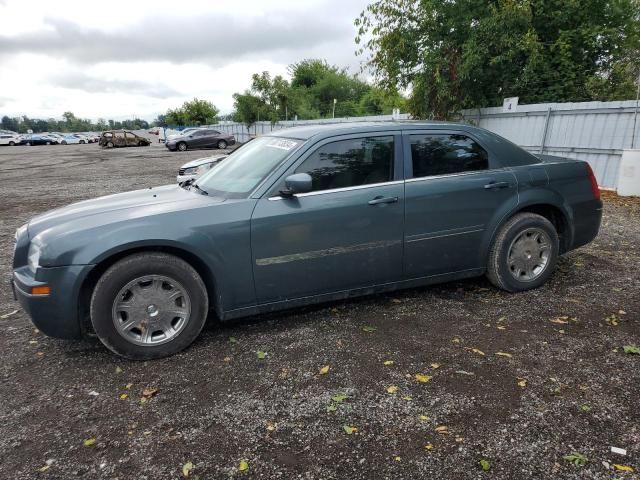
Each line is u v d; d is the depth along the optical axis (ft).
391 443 8.00
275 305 12.09
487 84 42.98
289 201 11.75
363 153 12.63
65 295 10.27
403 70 43.11
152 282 10.87
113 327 10.59
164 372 10.52
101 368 10.80
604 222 23.35
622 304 13.38
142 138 134.51
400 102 50.44
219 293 11.40
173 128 209.36
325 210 11.93
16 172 63.10
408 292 14.79
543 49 41.27
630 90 41.27
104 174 56.13
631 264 16.88
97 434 8.49
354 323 12.64
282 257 11.71
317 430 8.39
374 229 12.46
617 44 41.78
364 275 12.70
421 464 7.49
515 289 14.38
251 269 11.53
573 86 41.47
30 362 11.21
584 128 33.45
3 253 21.24
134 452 8.00
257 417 8.82
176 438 8.31
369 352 11.07
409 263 13.11
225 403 9.29
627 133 31.01
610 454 7.57
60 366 10.96
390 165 12.84
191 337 11.31
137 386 10.00
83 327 10.90
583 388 9.37
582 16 40.93
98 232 10.47
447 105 42.22
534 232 14.32
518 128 38.40
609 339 11.35
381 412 8.83
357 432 8.30
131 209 11.44
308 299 12.37
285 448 7.97
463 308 13.46
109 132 132.46
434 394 9.34
